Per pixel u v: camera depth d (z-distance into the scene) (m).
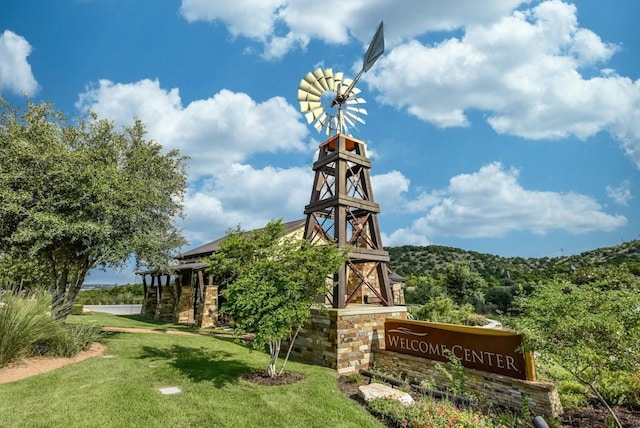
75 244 12.03
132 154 13.52
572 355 5.79
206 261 9.97
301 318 8.25
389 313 11.97
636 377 7.40
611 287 6.53
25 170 10.66
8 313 8.35
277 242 9.69
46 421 5.30
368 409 6.91
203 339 13.73
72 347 9.27
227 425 5.55
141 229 12.55
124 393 6.65
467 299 33.62
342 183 12.70
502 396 7.86
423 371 9.75
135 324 19.02
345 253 9.47
